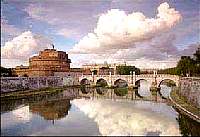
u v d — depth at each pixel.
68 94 152.88
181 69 172.12
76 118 76.62
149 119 75.00
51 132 60.16
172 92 153.75
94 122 70.94
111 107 98.62
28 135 57.50
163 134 59.19
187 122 71.31
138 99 127.44
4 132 60.06
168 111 88.50
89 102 115.06
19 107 97.12
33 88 160.75
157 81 177.00
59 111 89.25
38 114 83.06
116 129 63.56
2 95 123.56
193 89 96.31
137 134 59.59
